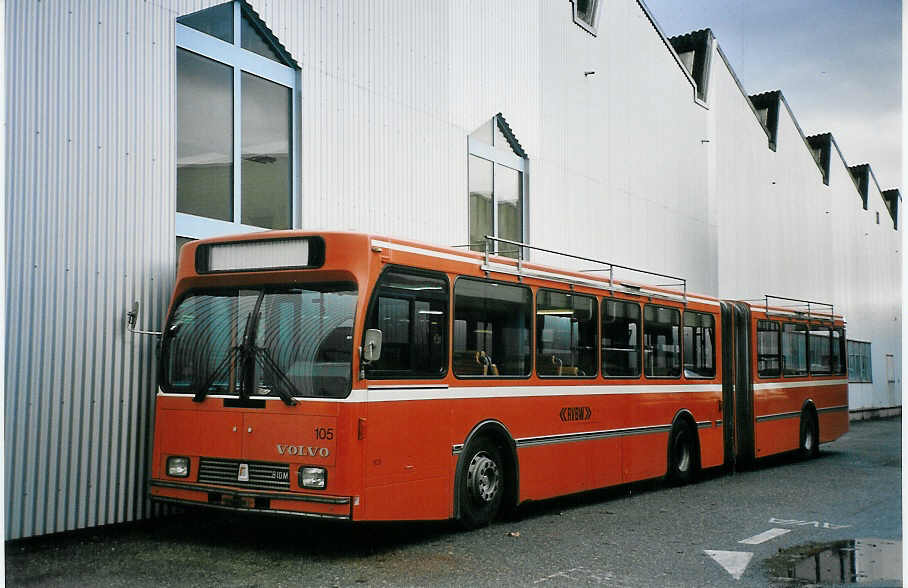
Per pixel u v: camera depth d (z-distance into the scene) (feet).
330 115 40.42
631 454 41.24
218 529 30.78
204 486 27.48
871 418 126.31
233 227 35.96
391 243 27.96
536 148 57.00
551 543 29.27
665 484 46.88
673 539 30.27
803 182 107.86
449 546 28.53
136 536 29.14
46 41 28.76
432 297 29.50
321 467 25.82
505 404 32.81
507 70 54.13
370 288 26.84
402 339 28.09
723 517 35.32
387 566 25.41
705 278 80.43
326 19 40.42
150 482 28.66
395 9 44.75
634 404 41.70
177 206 33.96
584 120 62.75
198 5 34.22
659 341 44.42
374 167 42.83
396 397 27.50
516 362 33.76
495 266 32.89
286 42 38.27
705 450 48.08
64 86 29.27
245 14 37.04
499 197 54.08
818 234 111.86
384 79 43.83
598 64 64.85
